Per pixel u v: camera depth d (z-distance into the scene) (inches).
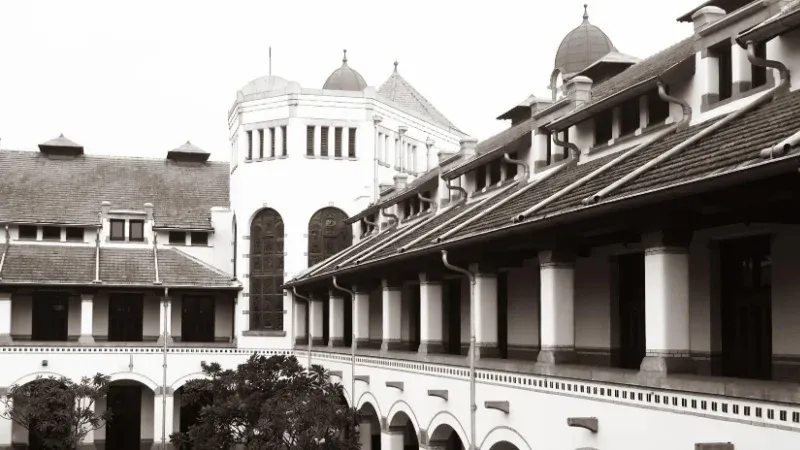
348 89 2180.1
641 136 825.5
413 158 2156.7
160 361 1838.1
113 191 2126.0
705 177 510.6
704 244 702.5
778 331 634.8
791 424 460.1
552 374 723.4
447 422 956.6
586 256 848.9
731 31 721.0
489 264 894.4
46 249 1913.1
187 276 1913.1
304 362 1710.1
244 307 1918.1
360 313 1354.6
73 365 1781.5
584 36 1519.4
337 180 1947.6
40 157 2169.0
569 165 944.3
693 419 539.8
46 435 1587.1
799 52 642.8
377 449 1347.2
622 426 620.1
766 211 588.7
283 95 1948.8
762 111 632.4
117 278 1849.2
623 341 831.1
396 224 1626.5
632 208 597.6
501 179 1142.3
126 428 1920.5
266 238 1941.4
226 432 1164.5
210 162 2293.3
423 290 1049.5
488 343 894.4
